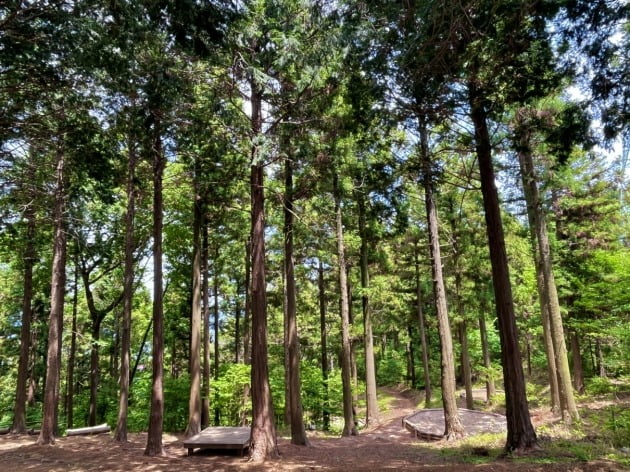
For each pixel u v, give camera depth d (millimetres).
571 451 7305
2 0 5766
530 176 11820
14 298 22234
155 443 10062
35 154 9922
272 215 15930
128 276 13703
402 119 8516
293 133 10070
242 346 28672
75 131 7953
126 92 7504
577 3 5867
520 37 6391
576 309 16000
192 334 14062
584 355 20938
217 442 9750
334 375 20453
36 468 8664
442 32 6051
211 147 10742
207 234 17562
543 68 7020
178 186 13992
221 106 8977
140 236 17594
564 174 12445
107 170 8852
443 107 7996
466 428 13070
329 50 7660
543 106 9828
